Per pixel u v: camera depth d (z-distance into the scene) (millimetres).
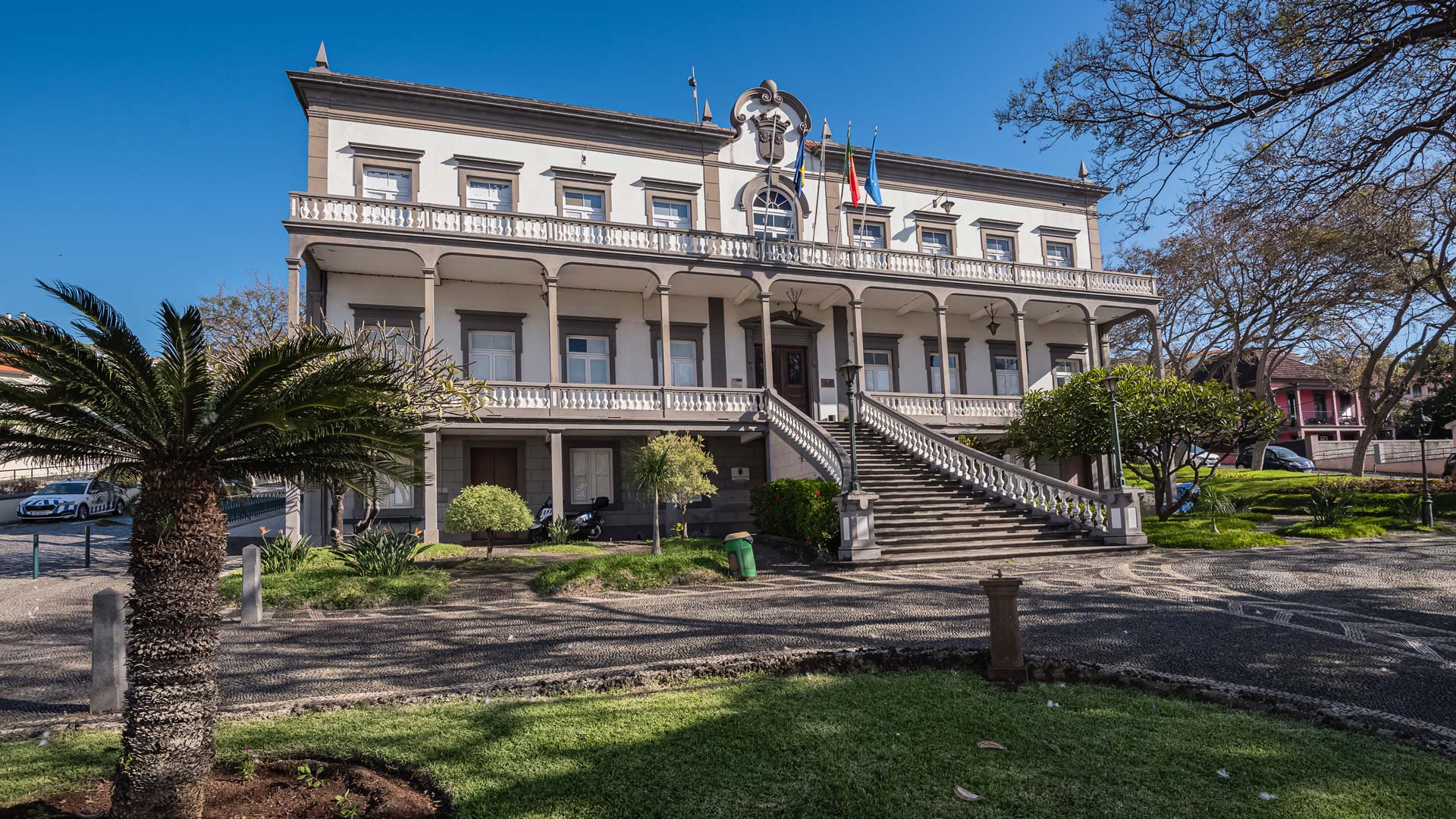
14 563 15406
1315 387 53438
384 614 10164
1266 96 8953
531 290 22094
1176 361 35594
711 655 7426
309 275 19688
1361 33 8289
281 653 7992
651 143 23141
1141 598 10211
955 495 17891
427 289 18578
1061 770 4402
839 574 13266
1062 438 19266
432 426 17438
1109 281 26078
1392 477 31750
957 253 26438
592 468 22094
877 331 25844
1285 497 24422
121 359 4043
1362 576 11898
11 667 7574
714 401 21219
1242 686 5906
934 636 8109
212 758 4188
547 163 21938
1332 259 25312
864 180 25562
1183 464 20969
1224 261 30641
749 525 22812
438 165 20797
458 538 19969
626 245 20938
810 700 5785
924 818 3826
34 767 4738
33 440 4633
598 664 7266
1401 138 8836
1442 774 4355
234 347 12617
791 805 3965
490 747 4848
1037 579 12227
